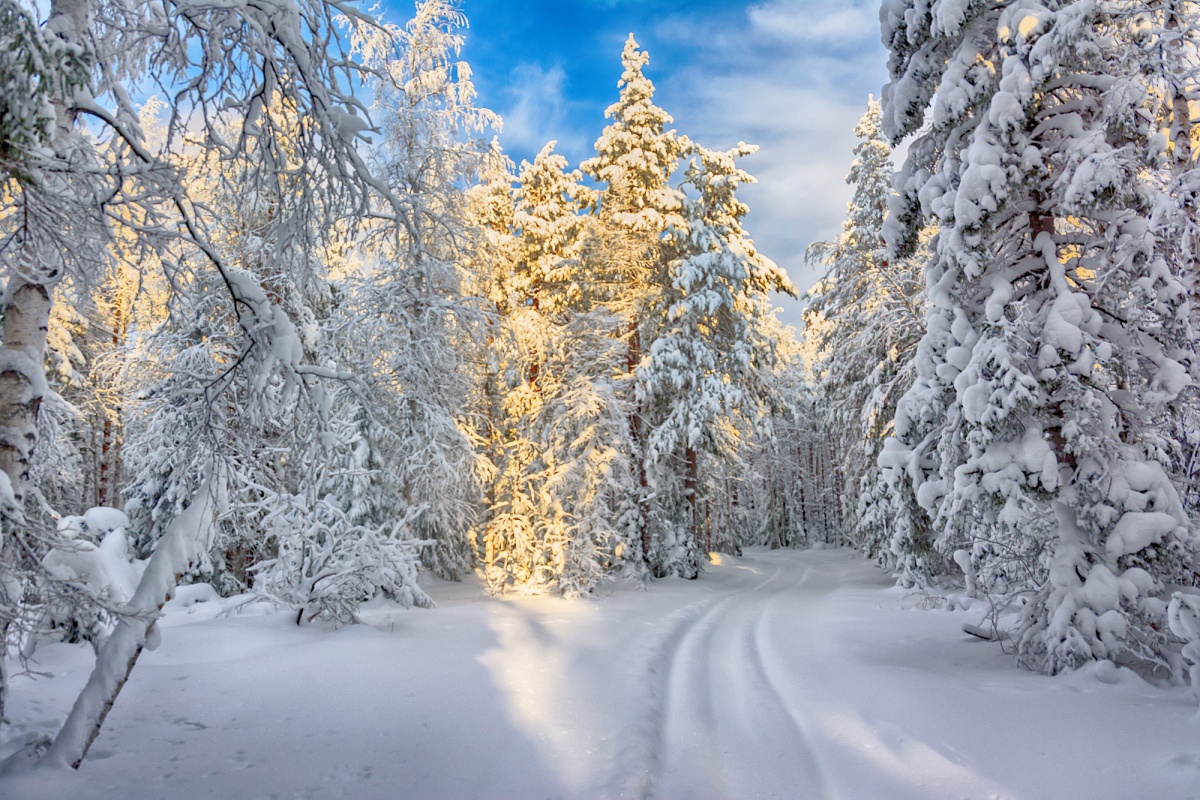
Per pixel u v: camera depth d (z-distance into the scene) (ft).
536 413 55.52
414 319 46.83
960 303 27.45
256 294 16.99
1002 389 23.21
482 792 14.70
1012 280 26.08
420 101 42.42
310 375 17.56
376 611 39.47
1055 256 25.27
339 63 17.28
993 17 25.95
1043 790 14.10
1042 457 22.95
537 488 54.49
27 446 15.43
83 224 14.99
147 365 44.19
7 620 13.11
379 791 14.56
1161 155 23.08
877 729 18.26
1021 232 27.50
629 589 55.47
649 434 66.59
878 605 42.63
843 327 67.41
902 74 30.25
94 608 14.84
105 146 17.21
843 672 24.50
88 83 12.41
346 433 47.39
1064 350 23.41
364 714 19.49
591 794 14.58
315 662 24.89
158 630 16.31
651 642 31.30
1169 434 28.19
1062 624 22.61
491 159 44.88
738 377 69.00
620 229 62.75
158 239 16.93
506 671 24.57
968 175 24.17
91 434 68.59
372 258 46.60
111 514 32.63
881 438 56.54
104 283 19.24
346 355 47.73
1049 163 25.76
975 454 24.41
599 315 57.57
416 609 41.04
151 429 44.65
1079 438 23.13
